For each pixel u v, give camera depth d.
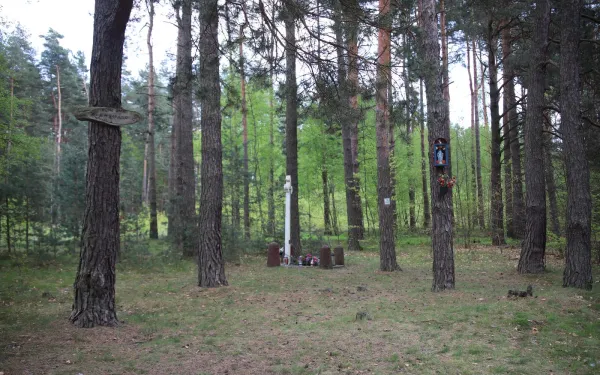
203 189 9.88
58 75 37.22
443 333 5.82
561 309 6.62
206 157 9.86
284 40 7.91
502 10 14.50
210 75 9.45
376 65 7.93
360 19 7.42
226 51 8.31
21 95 28.38
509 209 22.23
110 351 5.16
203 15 7.66
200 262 9.89
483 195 20.81
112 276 6.38
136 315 7.05
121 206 14.61
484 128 27.98
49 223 14.02
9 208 13.15
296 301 8.30
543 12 10.85
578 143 8.72
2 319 6.41
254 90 9.22
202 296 8.70
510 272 11.42
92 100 6.26
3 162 14.56
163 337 5.85
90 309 6.17
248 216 20.31
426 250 18.77
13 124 15.92
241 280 10.81
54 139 40.28
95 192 6.25
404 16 7.73
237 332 6.13
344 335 5.88
